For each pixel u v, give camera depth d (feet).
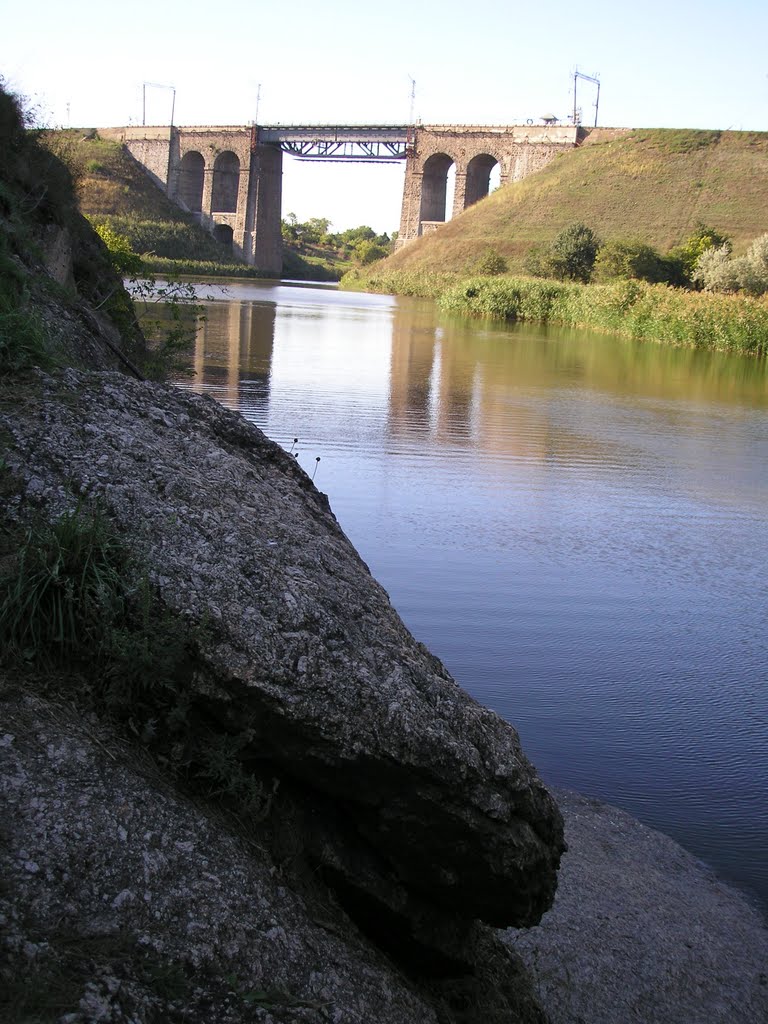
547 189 323.16
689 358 123.03
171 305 39.09
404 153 367.25
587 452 54.44
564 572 33.17
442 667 12.18
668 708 23.39
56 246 30.96
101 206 364.58
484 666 25.09
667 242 281.54
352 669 10.30
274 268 414.82
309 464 45.88
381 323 148.97
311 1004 8.54
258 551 11.14
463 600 29.76
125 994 7.43
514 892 10.93
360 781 10.12
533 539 36.73
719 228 284.20
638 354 123.44
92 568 10.18
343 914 10.22
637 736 21.80
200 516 11.30
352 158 378.94
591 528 38.73
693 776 20.17
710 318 140.46
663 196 303.48
